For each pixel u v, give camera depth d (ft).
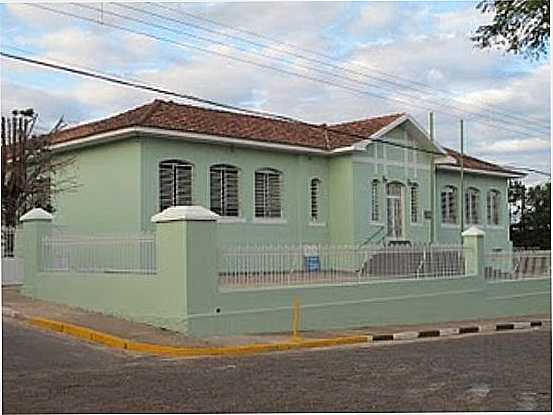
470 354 48.01
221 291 55.16
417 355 47.47
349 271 65.26
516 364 43.42
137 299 56.44
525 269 84.33
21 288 69.21
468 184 122.31
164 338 51.11
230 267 56.29
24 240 68.23
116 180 85.20
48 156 92.43
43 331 53.47
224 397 33.35
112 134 83.15
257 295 57.31
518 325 71.36
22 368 41.37
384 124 104.12
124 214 84.02
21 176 91.15
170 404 31.89
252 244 91.20
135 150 82.99
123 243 58.44
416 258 71.82
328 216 100.99
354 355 47.67
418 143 110.11
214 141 87.35
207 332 53.83
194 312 53.31
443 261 74.64
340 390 35.04
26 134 94.94
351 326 64.08
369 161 101.91
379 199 103.35
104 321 55.93
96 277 60.03
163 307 54.39
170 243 54.24
